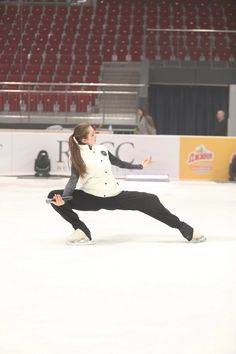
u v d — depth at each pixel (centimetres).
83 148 743
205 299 532
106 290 559
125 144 1579
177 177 1585
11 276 607
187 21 3033
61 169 1598
